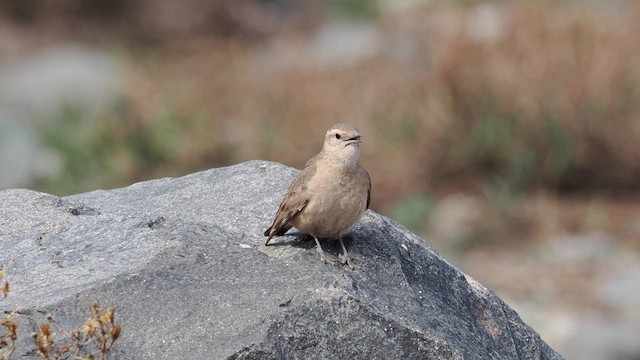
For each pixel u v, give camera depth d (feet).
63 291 21.99
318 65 70.95
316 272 22.79
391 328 22.08
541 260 50.88
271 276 22.61
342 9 94.89
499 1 73.82
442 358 22.30
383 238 24.93
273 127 63.93
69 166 64.18
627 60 59.62
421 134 59.77
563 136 57.52
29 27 99.71
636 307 45.73
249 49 88.99
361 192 23.57
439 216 55.42
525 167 57.62
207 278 22.44
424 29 69.62
